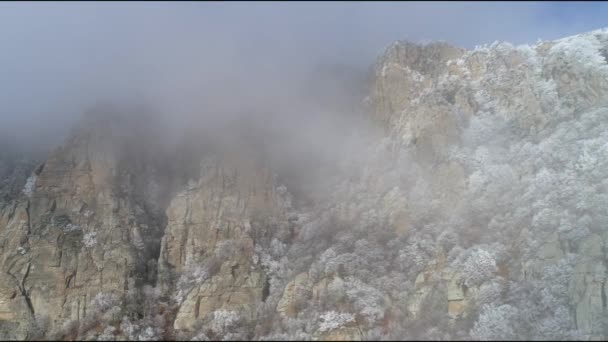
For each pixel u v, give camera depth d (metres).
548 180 87.19
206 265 94.69
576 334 71.19
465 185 94.19
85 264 93.50
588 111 95.12
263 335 81.88
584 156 87.31
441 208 93.31
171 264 97.62
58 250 93.88
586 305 73.88
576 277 76.19
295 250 97.69
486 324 74.12
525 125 99.50
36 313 88.75
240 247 96.25
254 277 92.75
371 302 80.75
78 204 100.31
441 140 101.38
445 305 79.69
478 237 87.00
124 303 89.69
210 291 90.00
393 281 84.56
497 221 87.88
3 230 97.50
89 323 86.00
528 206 86.88
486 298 77.44
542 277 77.94
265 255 96.81
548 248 80.19
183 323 87.50
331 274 86.69
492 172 93.06
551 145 92.31
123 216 100.38
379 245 91.56
